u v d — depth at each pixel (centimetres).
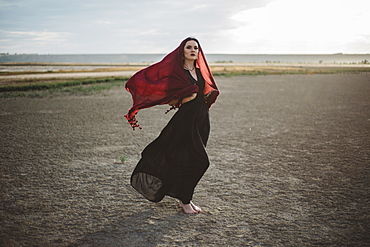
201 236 300
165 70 340
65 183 436
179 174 340
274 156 569
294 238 295
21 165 512
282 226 318
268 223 324
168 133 342
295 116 1020
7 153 580
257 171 488
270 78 3356
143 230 311
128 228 315
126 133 761
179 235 301
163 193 350
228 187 423
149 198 355
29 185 427
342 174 470
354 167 502
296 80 2998
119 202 377
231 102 1388
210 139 705
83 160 541
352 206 362
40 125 852
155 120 948
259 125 872
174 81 331
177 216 341
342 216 338
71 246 282
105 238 296
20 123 877
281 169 496
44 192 404
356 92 1803
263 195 396
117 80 2744
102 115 1021
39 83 2248
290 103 1348
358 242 287
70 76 3262
